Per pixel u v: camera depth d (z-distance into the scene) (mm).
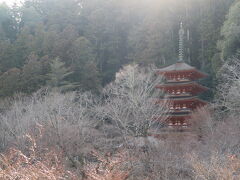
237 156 19469
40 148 19016
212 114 28906
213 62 39531
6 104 32781
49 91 37094
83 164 19312
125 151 20141
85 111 32344
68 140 23891
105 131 30484
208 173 14797
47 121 25406
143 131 26141
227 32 35875
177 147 22500
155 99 29828
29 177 10805
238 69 32406
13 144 23172
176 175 19141
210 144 21859
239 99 26969
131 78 32750
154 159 20953
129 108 28875
